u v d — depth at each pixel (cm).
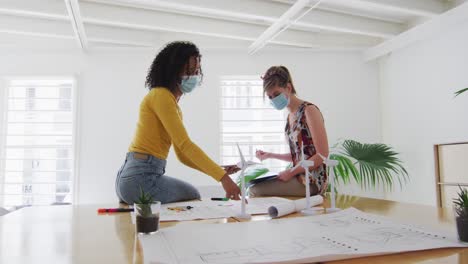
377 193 429
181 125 139
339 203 127
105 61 410
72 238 76
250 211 110
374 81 438
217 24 371
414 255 58
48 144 407
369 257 58
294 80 430
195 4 303
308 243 65
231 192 125
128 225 92
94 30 374
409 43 365
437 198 291
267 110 438
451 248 62
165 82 162
